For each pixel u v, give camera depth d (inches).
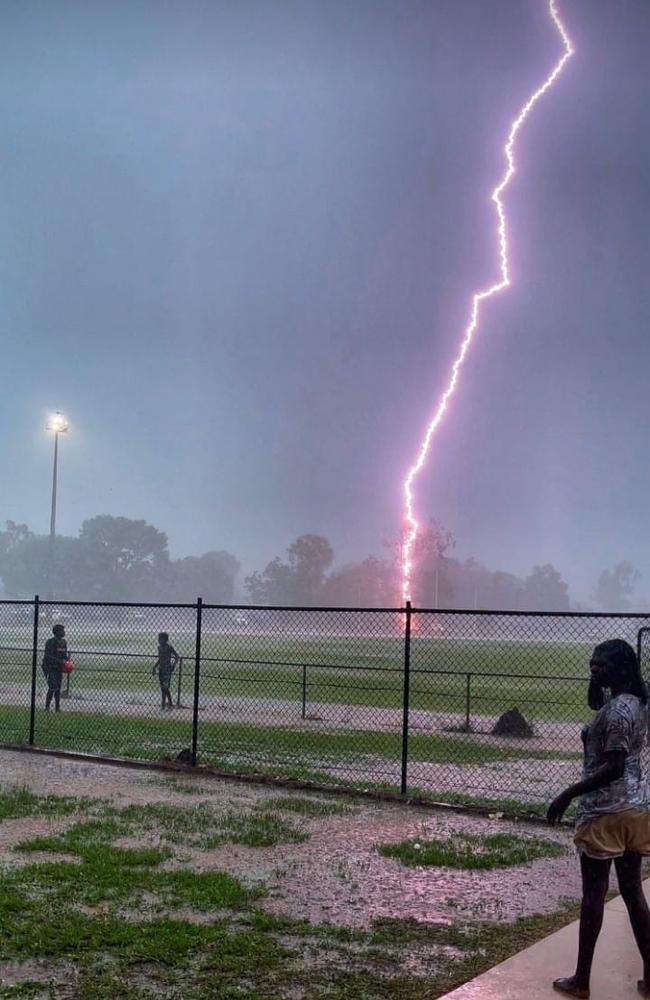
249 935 256.2
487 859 337.7
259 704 880.3
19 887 292.7
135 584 6471.5
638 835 218.4
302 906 283.9
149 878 304.2
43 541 6299.2
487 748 616.4
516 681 1227.9
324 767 530.9
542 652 1683.1
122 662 1405.0
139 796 446.0
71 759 550.9
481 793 467.8
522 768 545.3
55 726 685.3
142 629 2928.2
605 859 218.4
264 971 233.6
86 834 363.9
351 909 282.4
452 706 902.4
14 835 363.9
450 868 329.1
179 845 353.1
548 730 716.7
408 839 367.6
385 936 258.8
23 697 921.5
